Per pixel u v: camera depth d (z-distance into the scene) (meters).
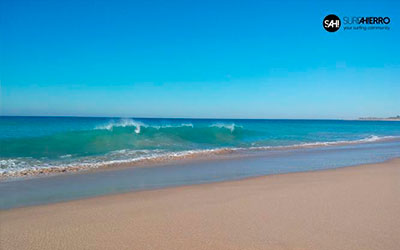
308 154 16.52
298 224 5.20
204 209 6.09
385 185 8.25
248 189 7.86
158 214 5.76
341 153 17.17
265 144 22.28
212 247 4.32
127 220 5.44
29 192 7.66
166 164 12.42
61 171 10.62
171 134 22.73
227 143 22.27
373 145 23.20
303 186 8.16
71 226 5.13
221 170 11.10
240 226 5.11
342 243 4.45
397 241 4.53
